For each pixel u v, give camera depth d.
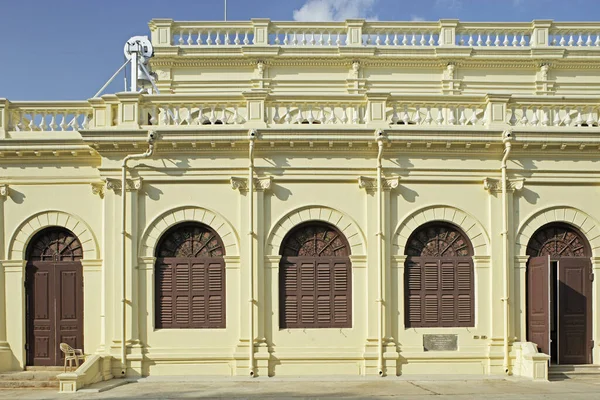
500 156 14.62
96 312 14.75
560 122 14.84
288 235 14.59
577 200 14.69
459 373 14.24
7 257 14.90
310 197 14.53
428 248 14.70
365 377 13.88
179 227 14.67
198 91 19.19
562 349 14.53
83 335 14.75
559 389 12.51
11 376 14.07
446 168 14.53
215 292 14.48
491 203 14.55
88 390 12.55
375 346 14.17
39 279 14.98
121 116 14.57
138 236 14.42
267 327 14.27
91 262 14.82
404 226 14.52
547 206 14.63
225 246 14.48
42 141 14.80
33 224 14.98
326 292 14.48
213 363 14.18
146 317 14.30
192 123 15.09
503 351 14.25
